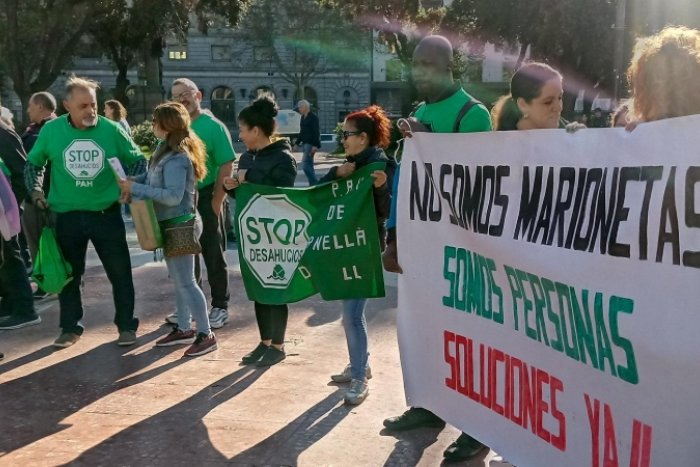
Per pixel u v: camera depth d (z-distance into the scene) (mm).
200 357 5172
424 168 3477
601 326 2496
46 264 5238
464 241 3250
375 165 4121
